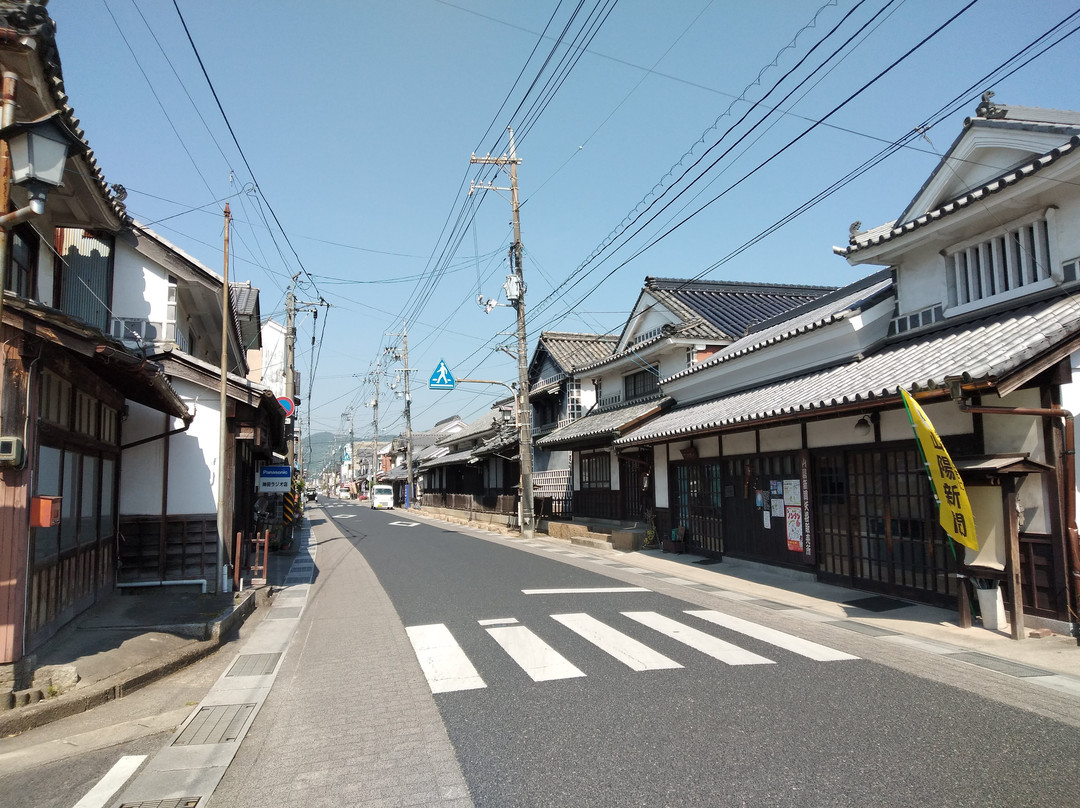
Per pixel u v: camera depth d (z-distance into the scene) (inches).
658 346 771.4
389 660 299.0
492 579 523.8
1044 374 308.7
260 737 214.7
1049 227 347.6
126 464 448.5
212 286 522.9
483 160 956.6
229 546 463.5
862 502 436.1
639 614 378.3
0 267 203.3
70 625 321.4
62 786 180.2
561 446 944.9
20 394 241.6
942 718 212.5
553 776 176.7
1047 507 312.7
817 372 505.4
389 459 3599.9
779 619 364.5
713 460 614.9
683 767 179.2
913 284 449.1
